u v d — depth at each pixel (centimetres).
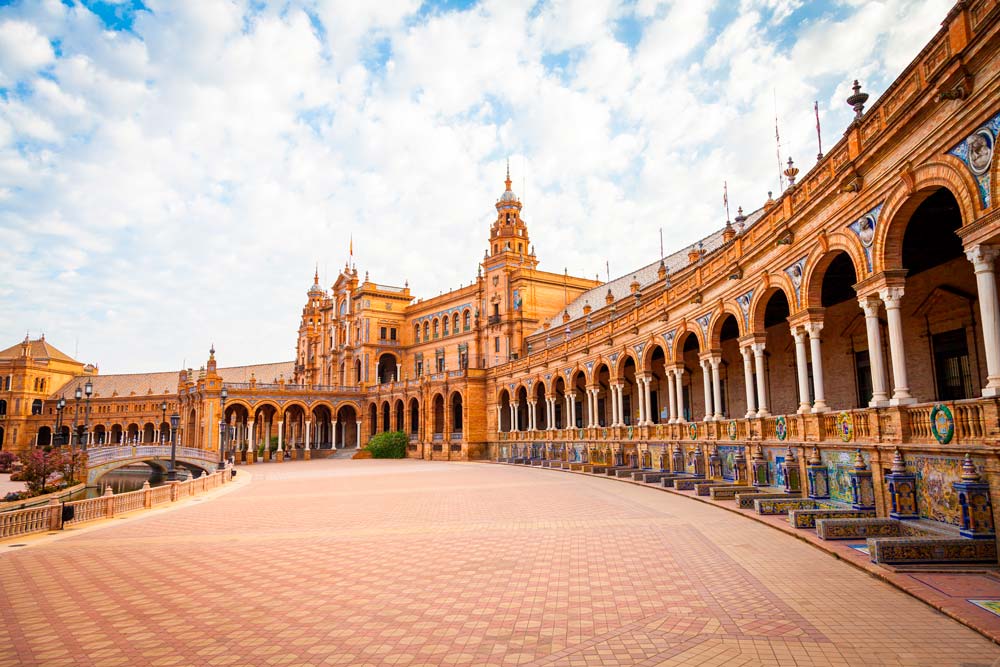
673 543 1341
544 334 6341
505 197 7481
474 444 6319
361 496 2697
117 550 1509
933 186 1152
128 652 770
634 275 5625
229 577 1174
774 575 1027
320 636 809
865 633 750
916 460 1209
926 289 1898
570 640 764
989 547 984
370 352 8700
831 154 1550
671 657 699
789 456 1791
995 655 673
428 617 877
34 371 11650
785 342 2673
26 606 995
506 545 1407
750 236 2150
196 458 5647
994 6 921
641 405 3422
